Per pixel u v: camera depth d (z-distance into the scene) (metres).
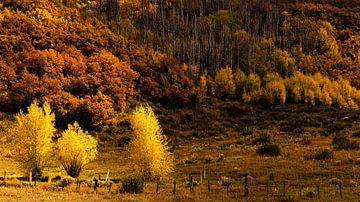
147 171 41.12
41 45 117.62
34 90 93.38
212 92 116.62
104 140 84.19
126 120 94.56
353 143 61.88
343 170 42.78
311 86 115.62
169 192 35.41
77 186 37.75
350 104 110.06
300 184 37.03
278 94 111.94
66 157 45.84
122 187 36.25
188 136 90.25
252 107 108.31
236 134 90.31
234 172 46.72
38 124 43.59
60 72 104.06
